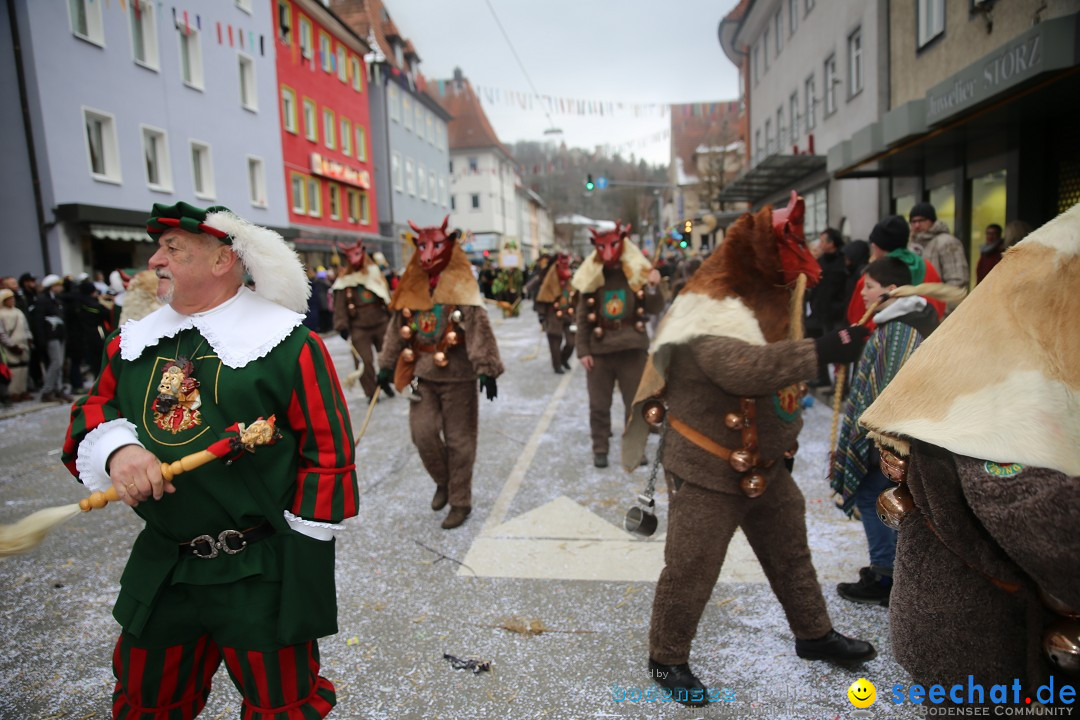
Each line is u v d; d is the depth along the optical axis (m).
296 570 1.79
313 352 1.86
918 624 1.41
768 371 2.16
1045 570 1.08
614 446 6.19
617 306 5.45
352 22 32.62
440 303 4.33
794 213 2.23
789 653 2.84
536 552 3.96
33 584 3.77
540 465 5.69
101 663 2.99
